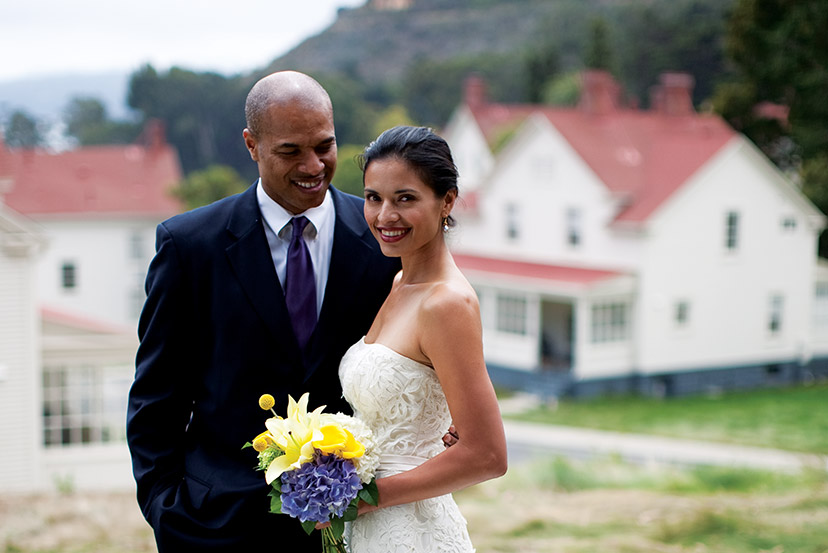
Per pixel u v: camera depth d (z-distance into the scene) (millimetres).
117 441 13672
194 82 74312
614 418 21516
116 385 24906
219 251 3318
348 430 2924
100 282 36688
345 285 3412
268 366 3297
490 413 2922
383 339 3127
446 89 71750
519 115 38844
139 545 7219
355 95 70312
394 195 2994
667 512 7820
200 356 3354
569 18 76125
